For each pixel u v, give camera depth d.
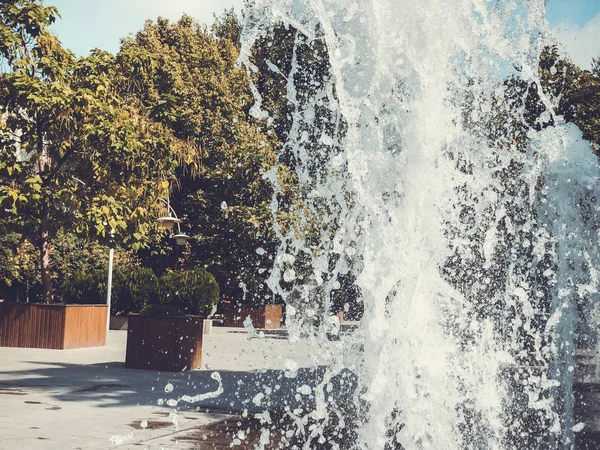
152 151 15.84
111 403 7.53
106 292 23.30
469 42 5.54
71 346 14.99
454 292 5.33
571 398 6.07
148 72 17.33
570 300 6.37
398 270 5.23
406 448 4.98
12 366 11.20
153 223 18.17
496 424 5.59
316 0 5.44
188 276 23.36
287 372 5.45
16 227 14.84
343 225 5.53
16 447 5.17
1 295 29.05
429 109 5.43
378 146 5.40
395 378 5.05
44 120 14.82
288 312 5.76
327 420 6.64
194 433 5.89
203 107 30.09
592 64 14.95
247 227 27.53
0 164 14.59
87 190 15.31
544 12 5.52
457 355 5.32
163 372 10.80
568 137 6.50
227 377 10.27
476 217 6.02
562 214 6.48
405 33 5.43
